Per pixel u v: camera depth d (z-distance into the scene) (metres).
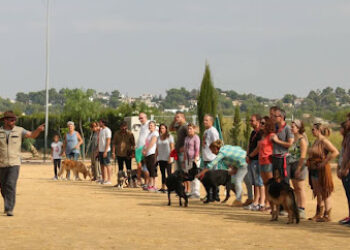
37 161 38.66
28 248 8.07
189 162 15.18
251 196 13.61
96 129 21.55
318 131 11.44
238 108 38.72
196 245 8.37
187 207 13.47
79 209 12.92
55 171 22.86
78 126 45.72
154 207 13.38
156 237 9.02
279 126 11.81
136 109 42.91
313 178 11.38
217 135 14.73
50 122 46.53
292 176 11.84
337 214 13.46
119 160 18.98
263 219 11.41
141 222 10.77
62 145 23.02
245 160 13.61
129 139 18.86
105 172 20.58
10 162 11.55
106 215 11.84
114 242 8.55
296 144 11.77
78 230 9.69
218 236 9.20
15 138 11.62
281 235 9.38
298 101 119.06
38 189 18.19
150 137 17.47
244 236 9.23
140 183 19.19
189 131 15.17
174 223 10.66
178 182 13.60
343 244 8.62
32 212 12.30
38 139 46.91
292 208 10.76
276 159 11.67
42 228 9.89
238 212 12.59
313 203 15.54
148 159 17.45
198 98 30.38
